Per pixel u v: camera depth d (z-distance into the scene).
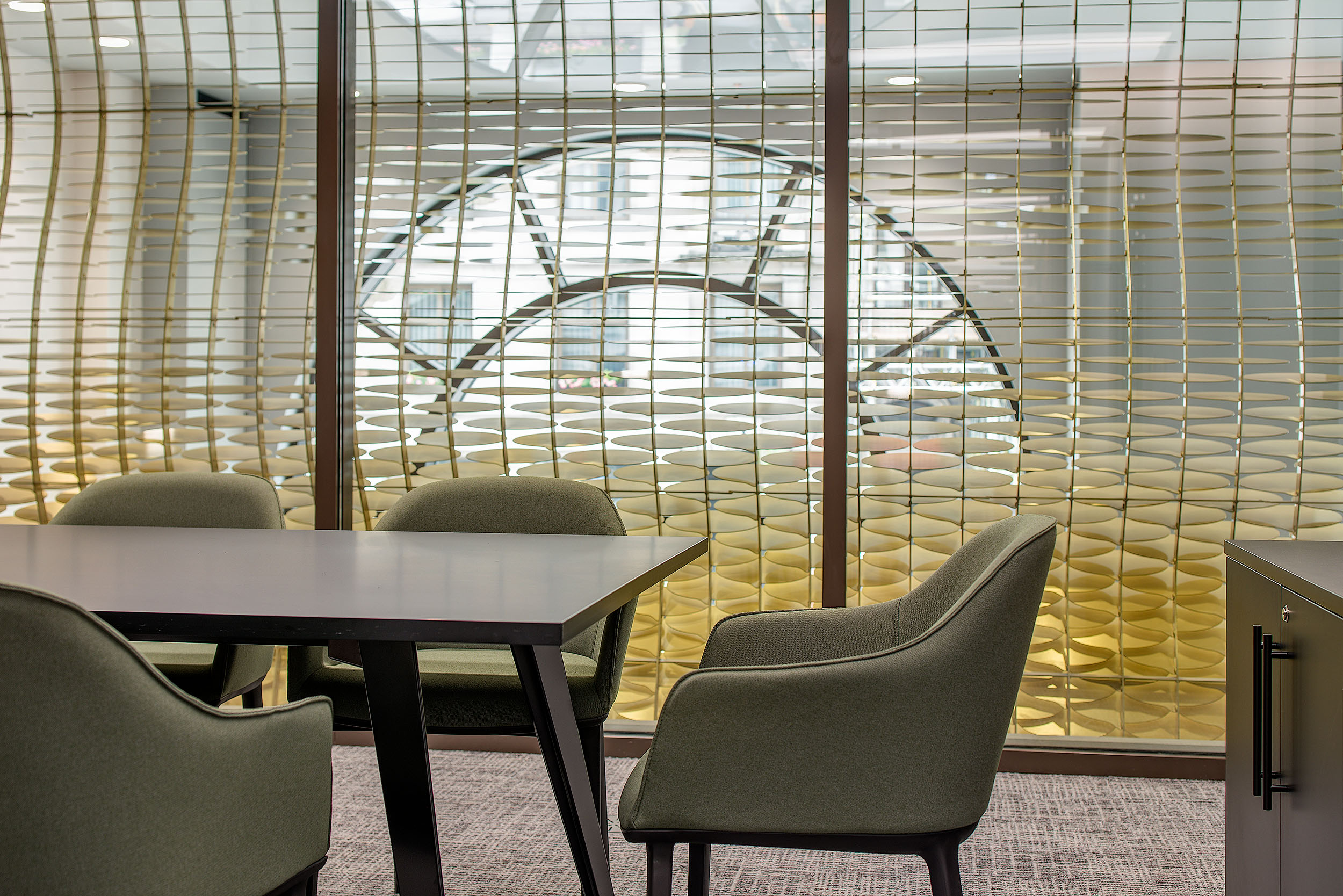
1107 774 2.67
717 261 2.79
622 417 2.84
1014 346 2.68
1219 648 2.62
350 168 2.89
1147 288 2.63
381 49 2.88
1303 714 1.44
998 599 1.35
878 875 2.16
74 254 2.93
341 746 2.93
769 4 2.75
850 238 2.74
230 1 2.87
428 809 1.38
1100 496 2.66
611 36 2.81
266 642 1.27
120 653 0.98
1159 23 2.61
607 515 2.20
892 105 2.72
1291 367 2.56
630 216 2.83
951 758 1.35
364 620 1.21
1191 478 2.62
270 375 2.90
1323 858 1.37
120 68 2.90
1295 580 1.47
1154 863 2.17
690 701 1.36
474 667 1.95
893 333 2.73
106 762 0.98
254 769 1.16
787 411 2.77
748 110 2.77
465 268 2.87
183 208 2.90
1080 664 2.70
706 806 1.36
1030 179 2.67
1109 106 2.63
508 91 2.85
